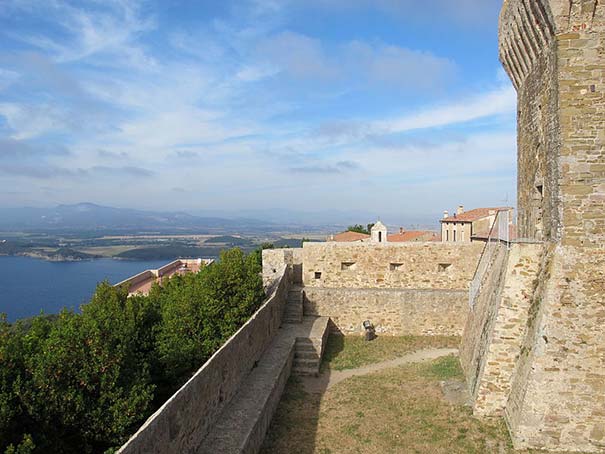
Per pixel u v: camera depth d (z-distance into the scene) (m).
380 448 10.53
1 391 8.13
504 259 12.80
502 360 11.76
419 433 11.18
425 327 20.66
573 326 10.45
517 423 10.51
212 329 15.02
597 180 10.70
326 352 18.22
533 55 13.00
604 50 10.75
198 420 8.84
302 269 23.11
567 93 10.89
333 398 13.45
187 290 16.33
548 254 11.30
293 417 12.15
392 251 21.80
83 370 9.03
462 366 15.82
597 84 10.77
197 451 8.69
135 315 14.93
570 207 10.77
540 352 10.52
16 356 9.00
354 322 21.09
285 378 14.45
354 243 22.09
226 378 10.84
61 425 8.60
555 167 11.14
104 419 8.85
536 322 10.95
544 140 12.11
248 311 15.86
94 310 14.49
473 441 10.71
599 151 10.72
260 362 14.29
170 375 13.07
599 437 10.19
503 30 14.83
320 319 20.58
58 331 9.90
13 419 8.17
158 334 14.84
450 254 21.41
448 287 21.48
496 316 11.93
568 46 10.90
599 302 10.44
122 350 9.80
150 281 36.75
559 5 10.84
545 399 10.37
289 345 16.22
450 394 13.34
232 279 16.05
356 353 18.09
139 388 9.54
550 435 10.32
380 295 20.94
